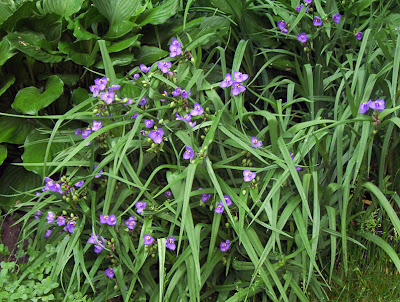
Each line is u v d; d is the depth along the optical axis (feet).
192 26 5.75
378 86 4.56
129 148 4.46
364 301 4.49
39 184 5.36
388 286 4.47
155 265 4.50
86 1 5.91
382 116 3.93
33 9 5.96
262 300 4.34
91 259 4.55
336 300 4.45
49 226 4.54
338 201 4.41
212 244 4.07
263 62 5.69
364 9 5.82
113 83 4.49
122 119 4.44
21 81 5.80
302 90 5.19
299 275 4.27
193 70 4.53
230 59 5.78
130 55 5.59
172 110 4.50
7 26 5.63
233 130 4.35
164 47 6.08
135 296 4.34
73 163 4.29
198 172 4.13
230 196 4.07
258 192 4.25
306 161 4.61
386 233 4.62
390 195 4.68
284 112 5.28
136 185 4.01
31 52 5.32
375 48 5.13
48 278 4.24
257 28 5.52
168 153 4.67
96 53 5.74
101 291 4.39
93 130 4.25
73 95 5.42
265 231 4.39
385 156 4.55
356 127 4.34
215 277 4.45
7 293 4.20
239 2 5.32
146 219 4.22
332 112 5.23
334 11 5.33
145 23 5.70
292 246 4.50
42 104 5.12
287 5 5.35
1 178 5.37
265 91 5.47
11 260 4.96
